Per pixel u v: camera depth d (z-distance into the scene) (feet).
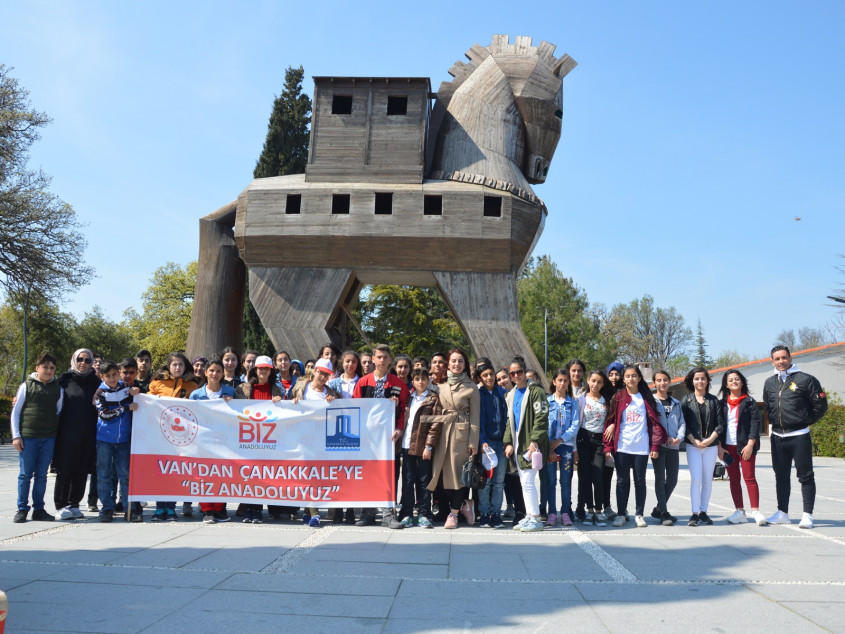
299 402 26.27
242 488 25.99
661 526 26.43
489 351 56.29
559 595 15.15
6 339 170.81
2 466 53.93
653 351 262.47
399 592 15.30
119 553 19.45
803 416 26.14
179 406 26.63
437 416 25.38
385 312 146.92
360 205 57.41
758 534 24.20
